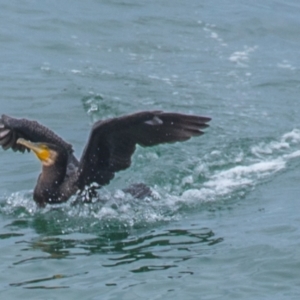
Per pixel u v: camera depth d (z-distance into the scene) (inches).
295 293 443.8
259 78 830.5
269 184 607.5
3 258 487.5
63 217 555.2
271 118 736.3
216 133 695.1
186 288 447.8
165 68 840.3
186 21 959.0
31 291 444.8
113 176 568.1
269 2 1058.1
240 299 437.4
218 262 480.1
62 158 570.9
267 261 478.6
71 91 765.3
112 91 771.4
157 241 513.3
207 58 874.8
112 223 544.1
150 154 647.8
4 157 650.2
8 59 835.4
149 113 525.3
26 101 748.0
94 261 482.9
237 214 556.4
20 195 587.8
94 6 974.4
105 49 874.1
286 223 533.3
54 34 897.5
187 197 585.6
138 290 445.4
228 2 1035.3
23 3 965.8
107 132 543.8
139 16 958.4
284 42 943.0
